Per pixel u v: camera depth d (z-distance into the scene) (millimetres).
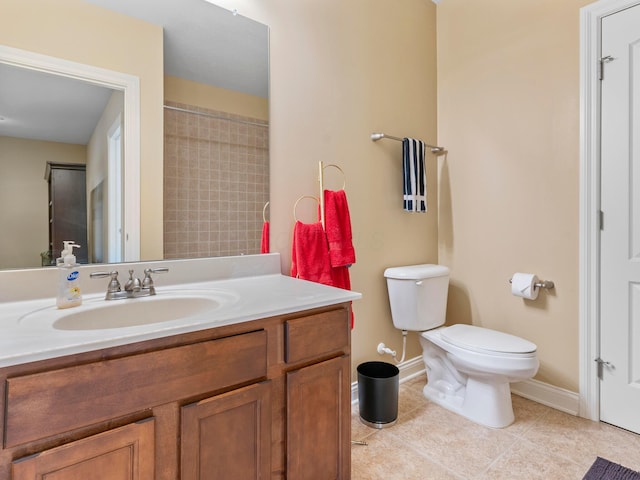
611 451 1529
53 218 1141
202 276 1409
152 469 793
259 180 1604
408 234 2262
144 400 780
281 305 1023
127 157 1279
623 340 1693
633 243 1664
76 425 702
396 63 2193
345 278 1746
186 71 1413
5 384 639
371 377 1769
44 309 1000
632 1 1640
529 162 2002
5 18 1074
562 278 1877
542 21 1946
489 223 2191
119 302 1089
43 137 1130
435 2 2459
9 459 646
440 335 1888
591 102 1763
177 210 1386
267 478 987
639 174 1642
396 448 1569
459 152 2348
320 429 1105
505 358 1609
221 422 894
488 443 1599
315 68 1800
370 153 2047
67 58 1170
